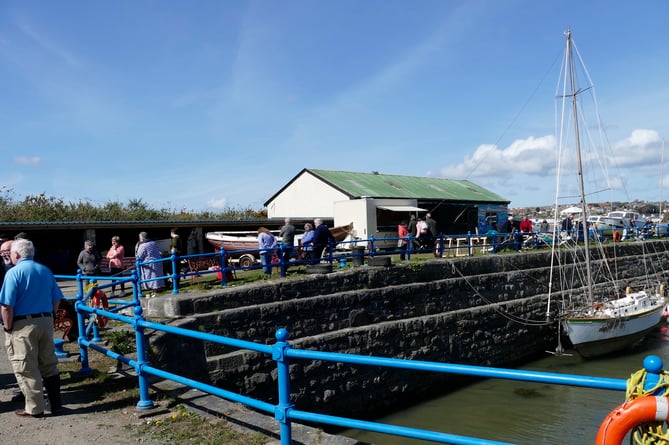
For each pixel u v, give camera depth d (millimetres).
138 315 5953
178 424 5426
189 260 16516
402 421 12344
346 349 12953
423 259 17578
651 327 19109
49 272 5664
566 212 29750
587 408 12555
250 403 4574
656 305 19891
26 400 5531
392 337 14078
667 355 17984
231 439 5027
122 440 4977
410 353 14430
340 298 13484
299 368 11852
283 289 12656
